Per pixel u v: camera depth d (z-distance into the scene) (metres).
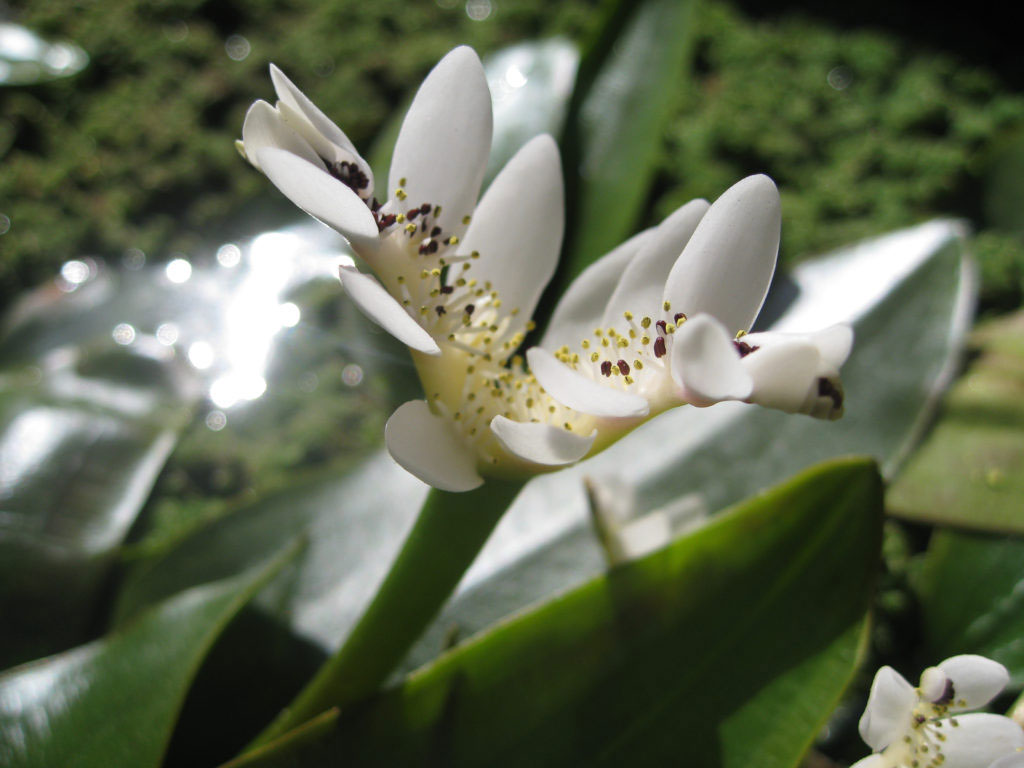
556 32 0.30
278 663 0.15
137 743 0.13
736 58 0.31
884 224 0.27
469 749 0.12
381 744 0.12
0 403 0.18
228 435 0.22
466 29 0.31
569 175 0.19
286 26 0.31
